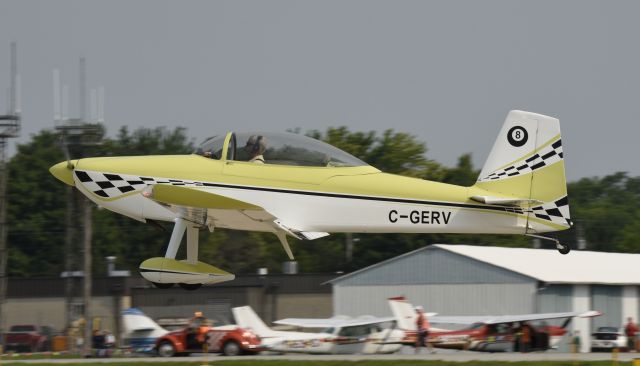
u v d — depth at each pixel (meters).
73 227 111.25
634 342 92.69
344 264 175.62
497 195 57.31
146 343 92.38
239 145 55.75
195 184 55.41
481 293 100.38
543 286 96.69
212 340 81.56
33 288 126.38
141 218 57.97
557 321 87.00
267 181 55.16
